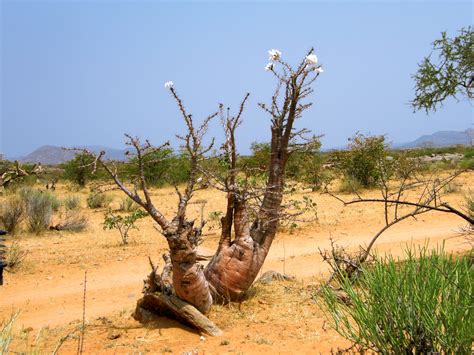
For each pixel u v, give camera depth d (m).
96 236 13.91
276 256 10.65
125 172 5.64
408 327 3.61
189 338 5.41
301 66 6.12
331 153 21.86
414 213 6.66
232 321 5.85
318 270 9.03
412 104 10.25
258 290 6.93
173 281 5.78
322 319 5.79
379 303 3.74
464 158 35.53
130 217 14.09
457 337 3.42
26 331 5.98
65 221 15.55
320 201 18.27
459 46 9.63
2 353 3.99
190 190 5.68
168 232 5.55
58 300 7.97
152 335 5.51
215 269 6.36
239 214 6.36
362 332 3.89
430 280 3.65
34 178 28.03
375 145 20.89
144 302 6.15
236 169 6.23
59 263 10.55
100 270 10.06
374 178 20.56
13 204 15.00
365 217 14.74
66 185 28.59
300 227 13.49
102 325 6.00
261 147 25.22
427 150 46.72
